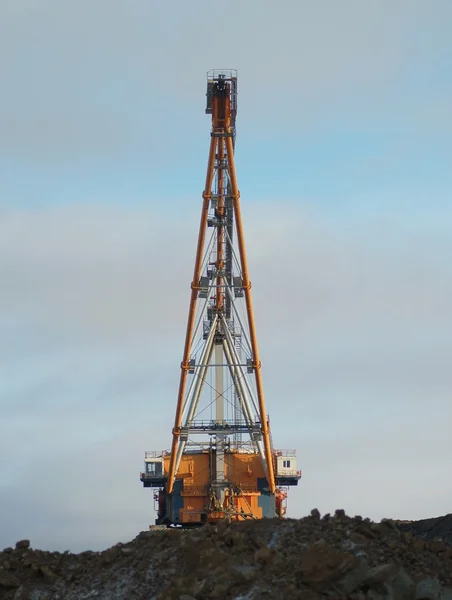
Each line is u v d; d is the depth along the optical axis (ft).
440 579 180.34
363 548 183.93
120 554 196.03
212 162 394.32
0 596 187.01
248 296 407.85
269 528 196.75
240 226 398.62
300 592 164.45
